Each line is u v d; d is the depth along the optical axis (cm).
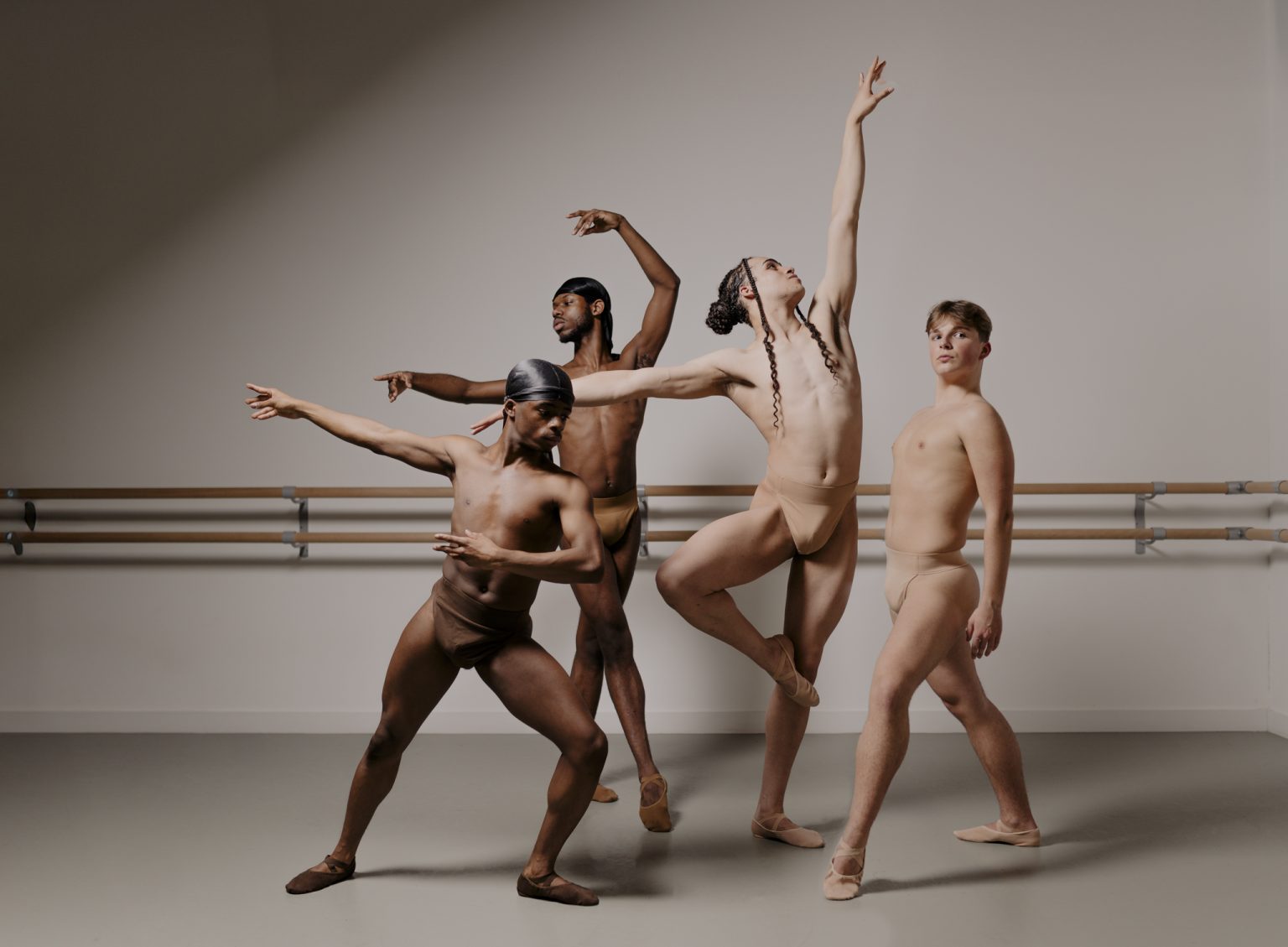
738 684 439
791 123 439
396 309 444
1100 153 437
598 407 344
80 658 448
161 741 428
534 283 442
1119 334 436
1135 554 437
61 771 381
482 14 444
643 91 442
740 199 439
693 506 439
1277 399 432
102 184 447
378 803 270
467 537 231
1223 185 436
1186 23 437
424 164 444
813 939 234
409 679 258
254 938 237
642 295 442
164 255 446
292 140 446
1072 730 436
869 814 259
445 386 331
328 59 445
